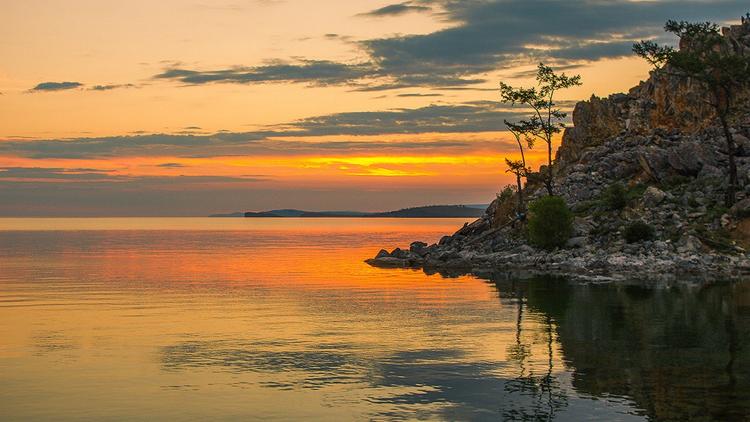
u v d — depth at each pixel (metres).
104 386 27.78
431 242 173.25
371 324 41.81
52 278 75.75
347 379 28.58
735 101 99.19
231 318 44.72
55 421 23.62
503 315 44.59
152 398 26.14
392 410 24.56
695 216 78.00
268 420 23.64
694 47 87.38
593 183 95.31
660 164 89.56
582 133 111.44
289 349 34.41
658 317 42.38
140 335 38.53
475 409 24.53
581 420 23.20
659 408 24.22
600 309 45.97
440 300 52.81
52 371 30.22
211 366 30.94
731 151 79.50
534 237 82.50
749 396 25.50
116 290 62.78
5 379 28.86
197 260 106.25
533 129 96.62
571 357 31.95
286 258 110.25
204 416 24.05
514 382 27.81
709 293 53.09
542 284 61.94
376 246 151.62
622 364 30.47
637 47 85.81
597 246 78.62
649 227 76.31
